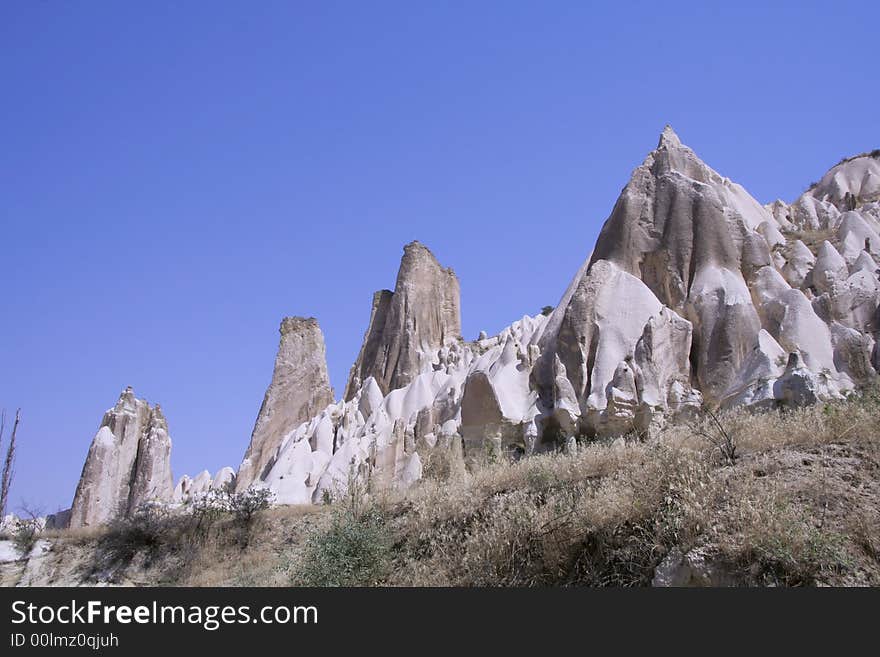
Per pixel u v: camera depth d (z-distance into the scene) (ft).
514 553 45.70
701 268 99.91
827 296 92.58
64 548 102.32
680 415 81.25
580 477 52.65
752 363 81.10
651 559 39.40
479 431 96.73
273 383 164.86
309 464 125.59
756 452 46.80
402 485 92.12
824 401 63.98
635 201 109.29
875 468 42.04
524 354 105.50
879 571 33.47
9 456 111.75
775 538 34.71
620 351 93.25
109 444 142.82
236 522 96.48
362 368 174.91
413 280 174.81
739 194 130.52
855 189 162.81
